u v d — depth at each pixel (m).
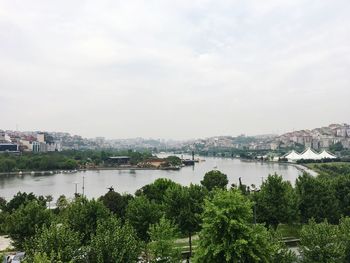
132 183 198.00
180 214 53.91
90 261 34.12
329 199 64.69
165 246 39.50
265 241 32.25
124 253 34.69
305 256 37.69
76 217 47.97
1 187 175.12
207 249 31.14
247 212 32.72
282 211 60.19
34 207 51.28
